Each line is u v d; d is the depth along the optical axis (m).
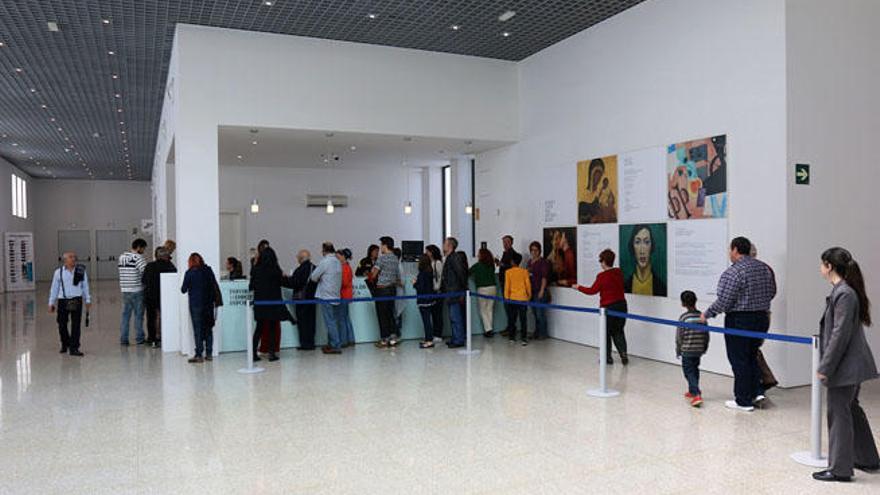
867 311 3.96
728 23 6.97
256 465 4.37
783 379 6.44
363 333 9.60
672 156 7.66
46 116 14.65
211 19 8.47
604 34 8.73
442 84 10.04
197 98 8.59
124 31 8.92
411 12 8.35
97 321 12.56
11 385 6.91
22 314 14.15
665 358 7.84
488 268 9.91
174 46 9.21
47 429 5.26
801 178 6.45
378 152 11.98
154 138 17.62
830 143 6.63
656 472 4.18
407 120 9.79
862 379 3.87
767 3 6.54
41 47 9.61
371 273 9.23
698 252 7.30
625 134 8.38
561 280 9.66
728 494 3.81
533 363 7.88
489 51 10.06
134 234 28.73
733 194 6.91
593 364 7.79
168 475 4.20
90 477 4.18
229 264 9.59
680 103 7.56
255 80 8.89
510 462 4.38
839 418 3.98
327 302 8.42
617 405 5.86
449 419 5.43
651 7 7.98
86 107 13.71
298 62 9.14
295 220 16.17
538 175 10.14
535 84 10.19
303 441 4.87
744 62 6.79
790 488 3.89
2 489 4.00
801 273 6.45
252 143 10.65
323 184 16.41
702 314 5.84
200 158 8.60
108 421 5.48
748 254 5.68
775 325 6.48
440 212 16.20
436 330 9.67
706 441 4.80
